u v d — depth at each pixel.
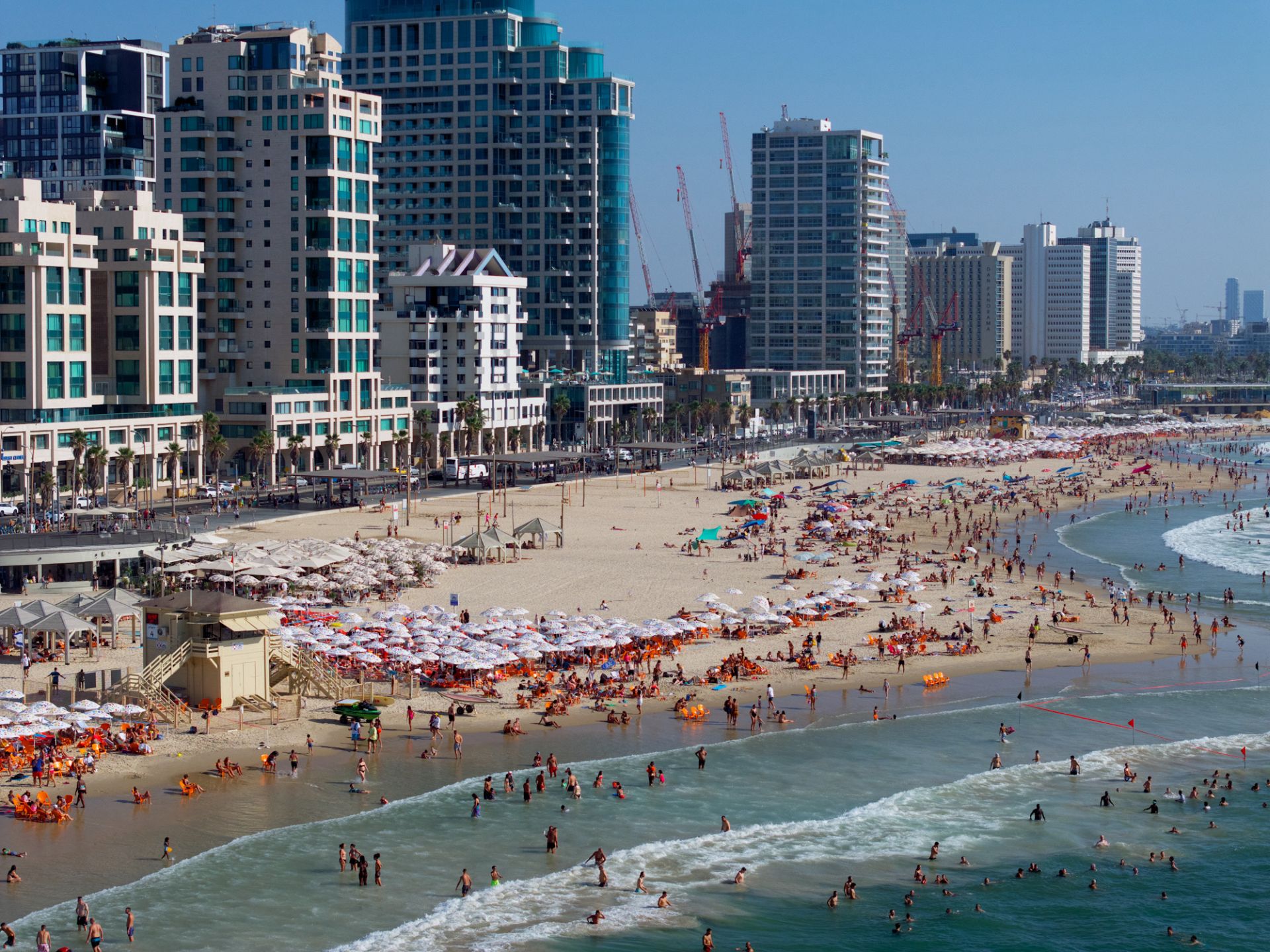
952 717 127.44
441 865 93.19
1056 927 88.56
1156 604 180.38
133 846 93.44
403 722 119.81
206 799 101.50
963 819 104.69
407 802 102.69
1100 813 106.62
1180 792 110.69
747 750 116.69
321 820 98.94
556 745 115.94
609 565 198.12
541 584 181.12
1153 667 146.25
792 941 85.75
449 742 115.25
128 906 85.44
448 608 163.75
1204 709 132.12
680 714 124.69
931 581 190.00
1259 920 89.69
